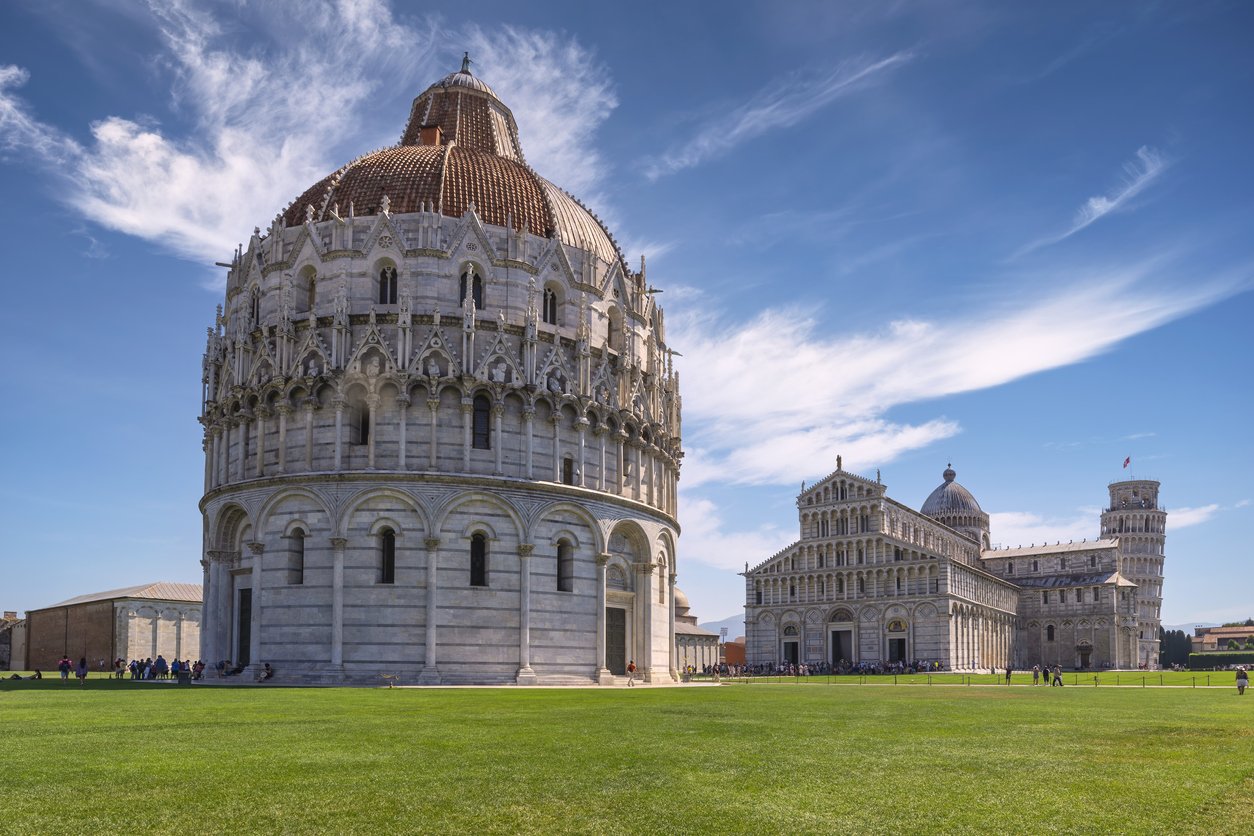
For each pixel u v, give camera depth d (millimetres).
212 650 77125
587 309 83562
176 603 150000
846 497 178750
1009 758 24969
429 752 24656
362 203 82188
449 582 72250
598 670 77438
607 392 83125
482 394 76125
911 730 32719
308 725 31875
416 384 74562
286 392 75250
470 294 76625
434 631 71000
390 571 71875
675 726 32688
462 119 101875
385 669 70375
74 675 110875
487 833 15969
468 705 43781
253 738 27609
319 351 75562
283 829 16016
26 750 24625
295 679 70875
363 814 17094
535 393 77062
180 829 15961
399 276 77312
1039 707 49062
